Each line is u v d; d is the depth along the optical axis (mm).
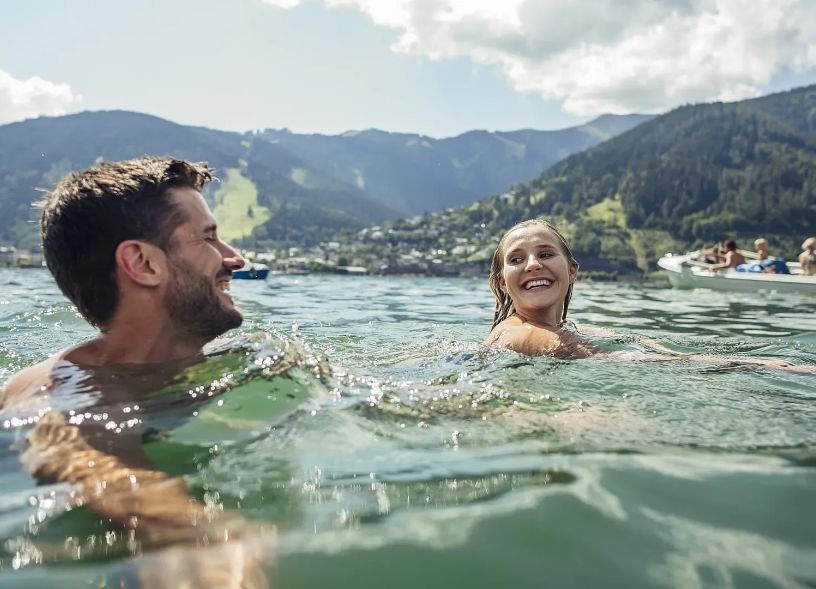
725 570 356
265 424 587
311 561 357
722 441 580
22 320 1556
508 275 1172
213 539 377
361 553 367
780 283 3893
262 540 379
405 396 714
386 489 458
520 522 409
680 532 401
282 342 859
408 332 1522
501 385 790
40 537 374
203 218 724
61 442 520
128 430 551
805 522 415
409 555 367
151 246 688
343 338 1353
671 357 993
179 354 743
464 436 585
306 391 693
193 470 482
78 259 683
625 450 552
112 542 370
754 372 899
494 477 484
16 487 441
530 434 596
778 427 629
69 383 655
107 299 695
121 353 716
